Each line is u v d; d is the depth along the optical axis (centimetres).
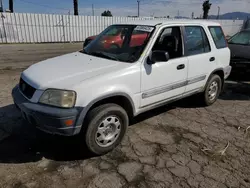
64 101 262
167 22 373
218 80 481
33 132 355
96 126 285
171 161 297
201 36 425
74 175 267
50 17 1864
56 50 1388
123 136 323
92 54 368
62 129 263
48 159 294
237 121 421
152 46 337
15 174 265
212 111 463
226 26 3047
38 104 271
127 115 318
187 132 374
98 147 296
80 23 2033
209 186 256
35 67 333
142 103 338
